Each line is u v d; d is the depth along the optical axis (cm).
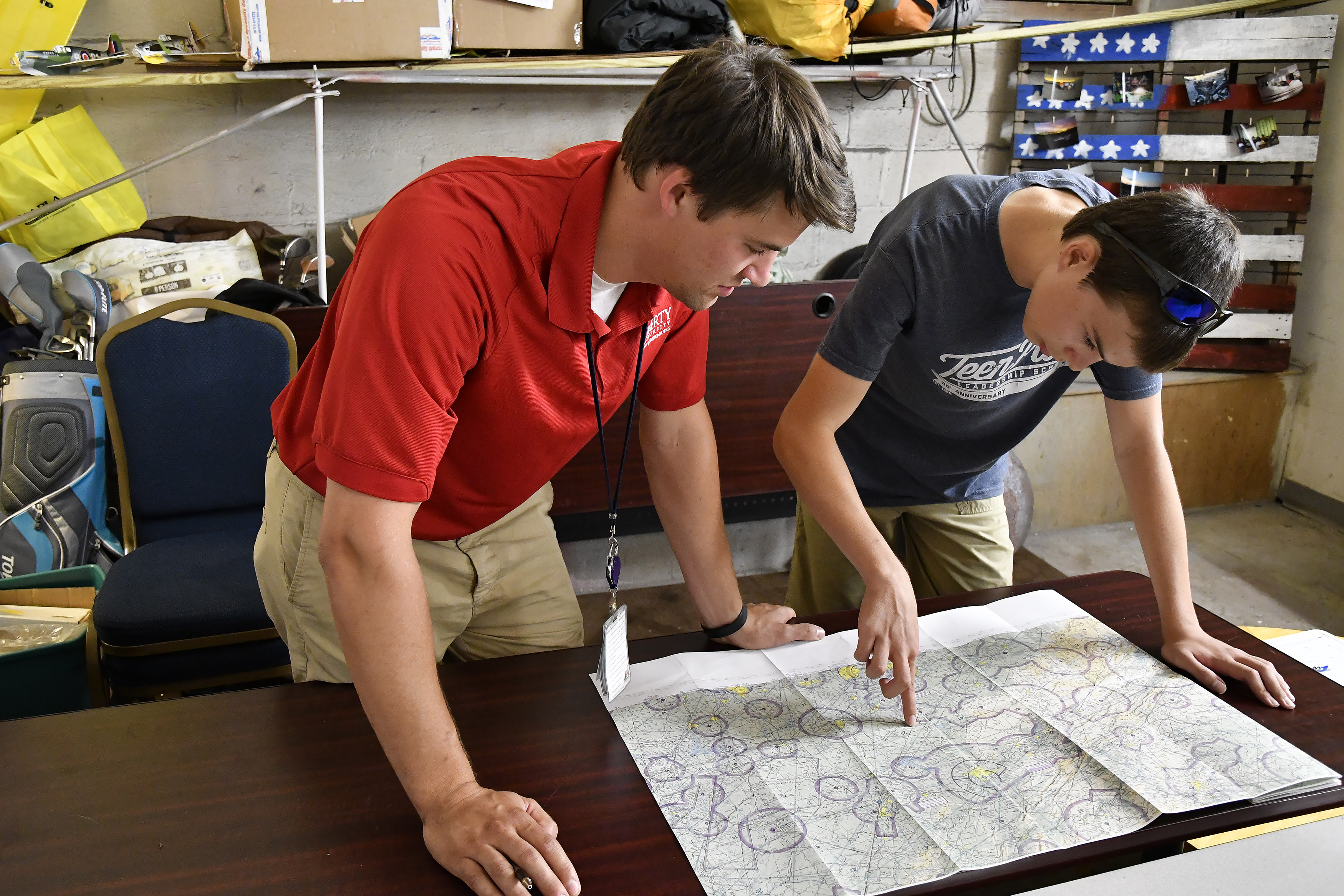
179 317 234
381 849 85
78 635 180
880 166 340
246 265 264
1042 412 151
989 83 344
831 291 264
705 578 120
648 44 264
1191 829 90
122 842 86
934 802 93
